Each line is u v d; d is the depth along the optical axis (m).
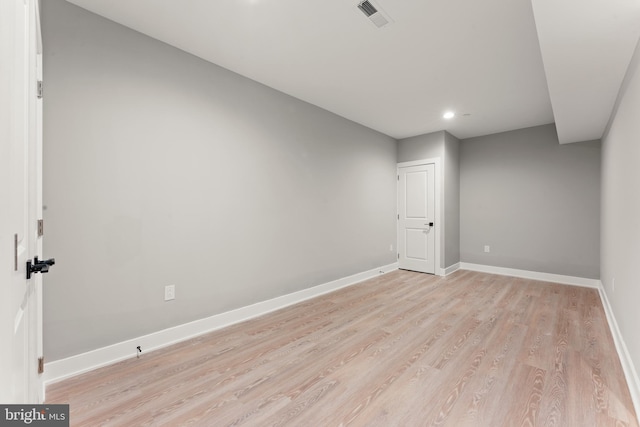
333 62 2.66
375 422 1.50
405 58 2.58
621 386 1.78
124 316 2.14
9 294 0.69
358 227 4.40
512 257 4.75
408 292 3.84
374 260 4.73
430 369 1.99
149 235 2.26
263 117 3.08
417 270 5.05
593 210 4.09
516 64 2.67
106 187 2.05
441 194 4.75
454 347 2.30
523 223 4.64
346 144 4.17
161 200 2.32
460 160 5.29
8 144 0.70
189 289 2.49
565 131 3.65
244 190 2.90
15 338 0.80
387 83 3.06
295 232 3.43
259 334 2.56
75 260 1.93
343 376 1.91
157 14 2.02
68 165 1.90
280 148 3.26
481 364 2.04
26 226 1.02
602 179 3.76
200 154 2.56
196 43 2.37
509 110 3.83
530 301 3.43
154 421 1.50
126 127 2.14
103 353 2.04
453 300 3.49
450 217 4.94
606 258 3.30
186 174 2.47
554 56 1.95
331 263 3.92
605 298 3.28
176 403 1.64
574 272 4.21
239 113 2.87
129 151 2.16
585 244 4.14
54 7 1.85
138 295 2.20
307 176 3.58
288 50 2.47
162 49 2.34
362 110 3.84
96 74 2.01
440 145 4.77
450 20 2.07
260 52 2.50
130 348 2.16
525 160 4.63
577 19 1.57
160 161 2.32
